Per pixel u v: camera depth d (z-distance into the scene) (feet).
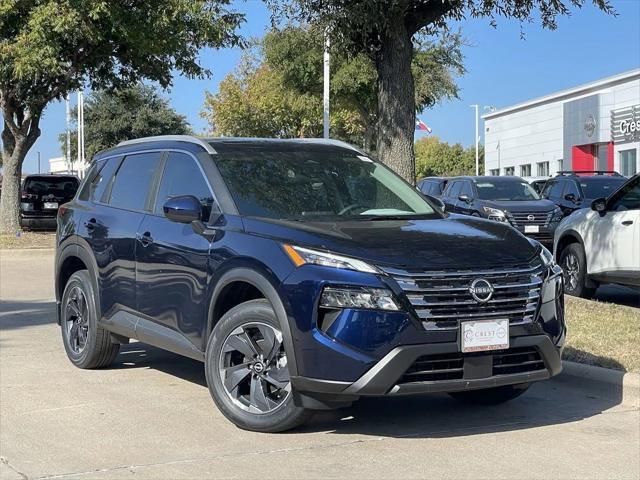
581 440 18.15
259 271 17.44
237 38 70.79
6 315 35.53
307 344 16.44
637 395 21.65
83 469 15.89
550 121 153.89
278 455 16.74
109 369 24.89
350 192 20.92
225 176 20.22
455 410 20.56
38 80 70.08
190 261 19.58
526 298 17.33
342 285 16.26
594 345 25.57
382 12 33.47
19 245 66.44
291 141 22.74
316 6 35.40
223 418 19.39
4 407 20.40
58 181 82.69
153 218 21.66
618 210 35.40
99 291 23.50
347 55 39.17
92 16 61.41
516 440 18.07
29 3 61.62
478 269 16.87
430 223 19.40
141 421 19.19
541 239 56.49
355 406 20.79
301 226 17.98
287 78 107.86
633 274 33.78
